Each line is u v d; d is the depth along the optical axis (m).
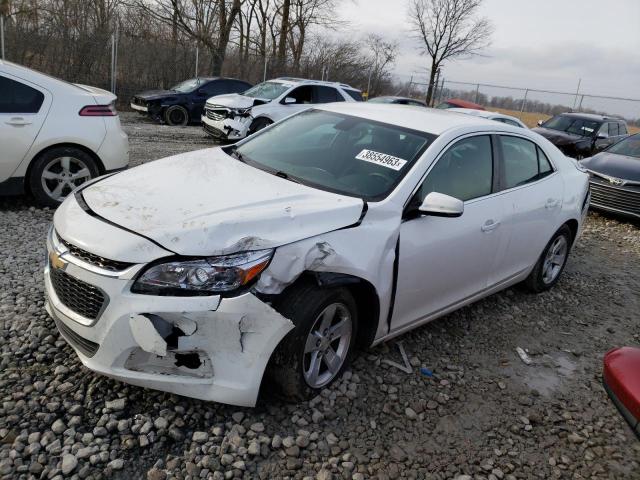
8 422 2.66
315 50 28.33
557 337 4.61
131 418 2.79
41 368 3.08
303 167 3.77
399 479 2.74
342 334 3.23
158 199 2.99
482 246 4.04
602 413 3.60
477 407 3.44
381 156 3.73
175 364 2.71
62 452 2.53
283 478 2.60
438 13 30.17
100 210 2.88
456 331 4.38
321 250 2.87
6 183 5.64
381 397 3.35
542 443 3.21
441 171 3.74
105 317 2.61
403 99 18.47
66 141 5.79
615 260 7.16
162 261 2.58
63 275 2.82
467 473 2.87
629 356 2.51
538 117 29.42
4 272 4.16
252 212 2.88
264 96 12.93
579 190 5.34
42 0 17.56
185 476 2.52
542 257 5.13
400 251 3.35
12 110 5.54
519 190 4.47
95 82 18.00
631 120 27.53
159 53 19.44
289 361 2.86
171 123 15.59
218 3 25.14
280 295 2.80
